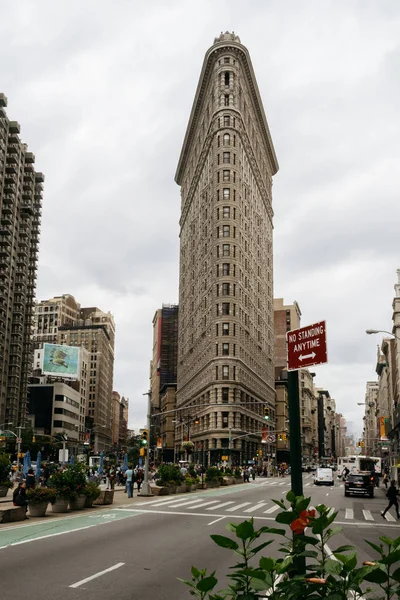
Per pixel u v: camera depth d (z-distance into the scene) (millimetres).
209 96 121500
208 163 117125
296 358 6395
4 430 110688
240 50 117375
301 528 3918
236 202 108875
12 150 122875
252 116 129750
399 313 88188
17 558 13984
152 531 19906
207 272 112438
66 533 18859
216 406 98750
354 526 24219
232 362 100750
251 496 41188
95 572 12422
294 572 4145
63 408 158500
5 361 118062
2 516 21594
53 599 9984
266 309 136000
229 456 94938
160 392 186875
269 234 146625
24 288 126688
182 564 13586
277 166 157375
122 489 47812
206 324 110875
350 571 3604
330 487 64750
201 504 32688
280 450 153125
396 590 3529
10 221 119938
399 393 85500
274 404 142125
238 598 3621
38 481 42344
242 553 3951
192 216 135625
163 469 44375
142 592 10617
